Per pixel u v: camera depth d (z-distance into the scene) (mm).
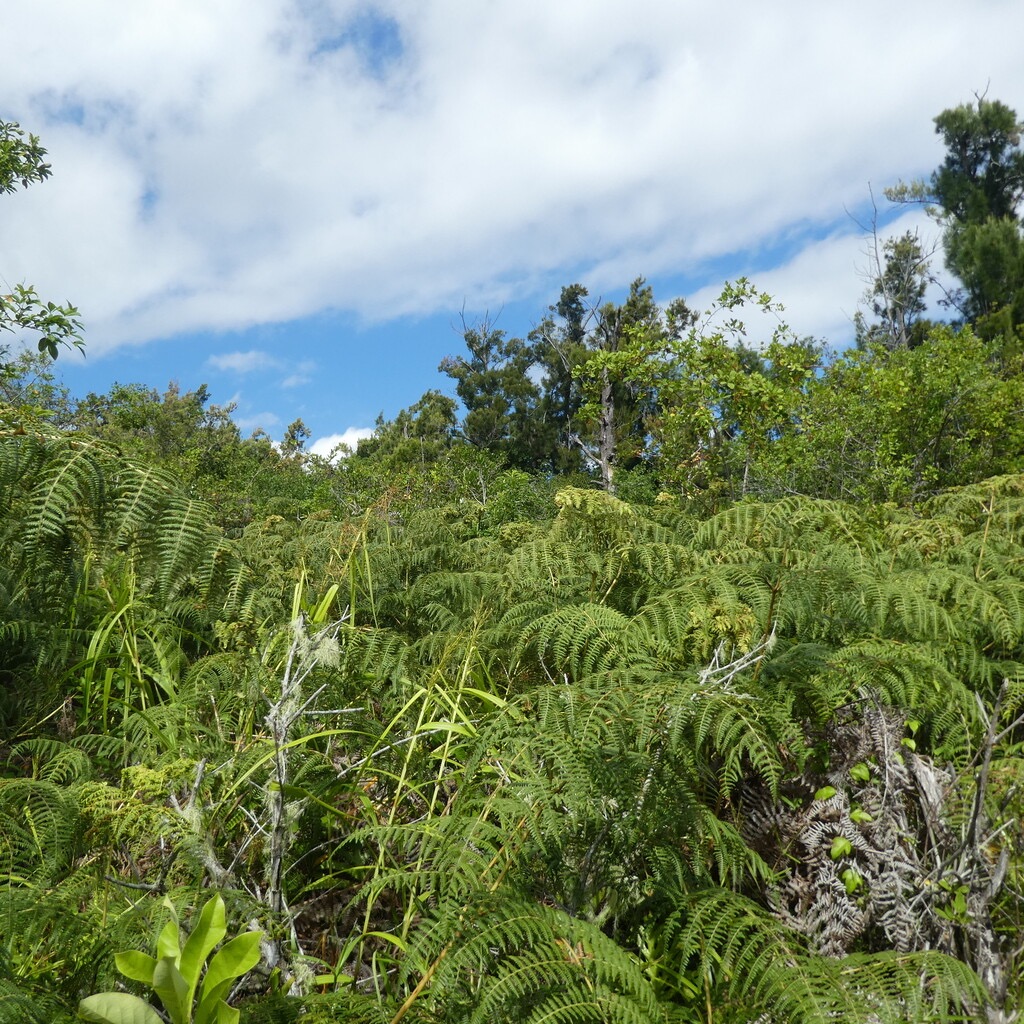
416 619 3557
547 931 1412
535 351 37500
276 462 22453
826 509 3381
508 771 1889
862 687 2176
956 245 29516
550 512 11695
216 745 2121
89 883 1579
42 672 2846
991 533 4066
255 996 1488
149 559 2301
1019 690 2195
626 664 2324
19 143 7914
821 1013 1354
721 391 9031
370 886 1543
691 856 1871
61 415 14109
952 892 1829
